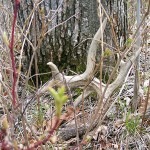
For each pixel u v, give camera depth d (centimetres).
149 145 235
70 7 279
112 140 244
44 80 305
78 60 298
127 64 236
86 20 282
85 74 242
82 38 289
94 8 277
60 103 81
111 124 255
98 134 244
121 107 264
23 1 281
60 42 292
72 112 256
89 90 249
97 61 286
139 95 265
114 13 286
